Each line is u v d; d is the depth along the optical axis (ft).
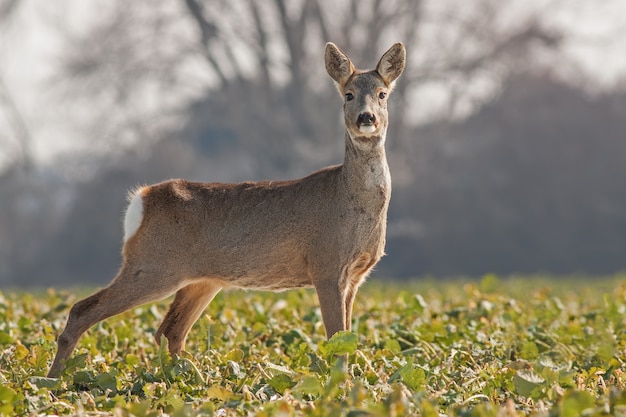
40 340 39.27
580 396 25.61
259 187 37.45
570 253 173.06
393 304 53.11
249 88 178.50
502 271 172.45
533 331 41.39
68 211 194.70
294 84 175.32
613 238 174.19
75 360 33.71
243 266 36.96
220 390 28.91
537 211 174.29
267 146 177.47
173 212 36.88
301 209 36.70
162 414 28.09
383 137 36.86
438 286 86.53
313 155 172.14
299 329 41.73
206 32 181.16
